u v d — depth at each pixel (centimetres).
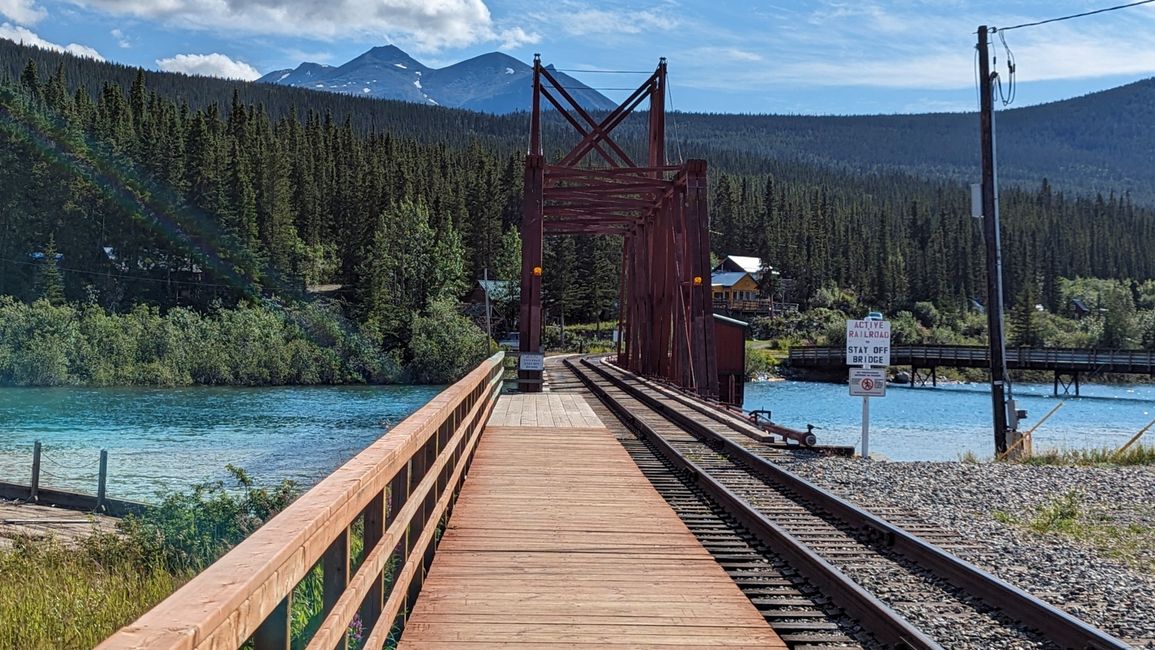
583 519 856
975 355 6600
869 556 769
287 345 6353
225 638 187
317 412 4284
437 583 630
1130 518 1044
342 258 9112
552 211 3625
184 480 2414
